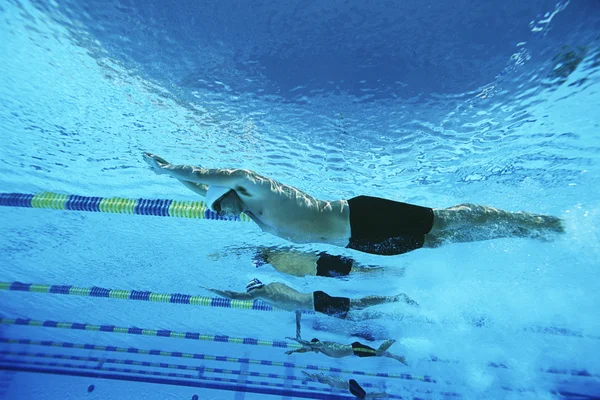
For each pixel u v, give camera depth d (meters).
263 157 3.99
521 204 3.61
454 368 4.96
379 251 3.13
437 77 4.04
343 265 3.72
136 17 3.89
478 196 3.77
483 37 3.86
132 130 3.86
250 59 4.14
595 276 3.63
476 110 3.90
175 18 4.05
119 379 5.51
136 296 4.50
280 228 2.94
